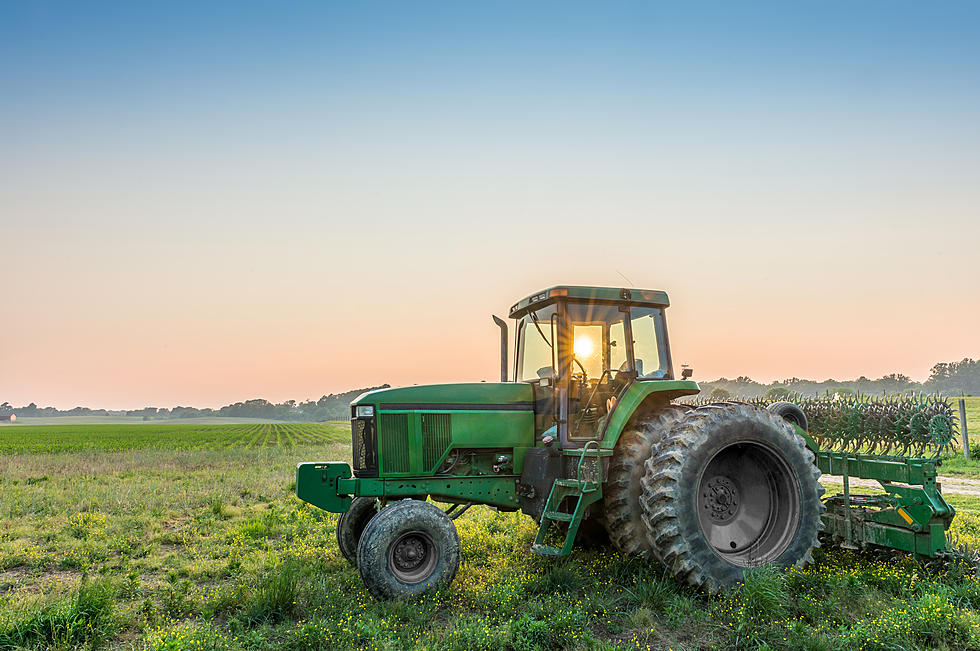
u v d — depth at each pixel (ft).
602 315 22.95
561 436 21.27
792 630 15.66
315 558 24.53
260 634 16.12
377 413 21.77
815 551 22.11
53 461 75.10
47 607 17.42
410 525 19.54
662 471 19.20
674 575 18.94
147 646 15.57
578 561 22.04
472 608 18.53
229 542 28.04
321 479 22.04
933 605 15.47
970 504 33.14
